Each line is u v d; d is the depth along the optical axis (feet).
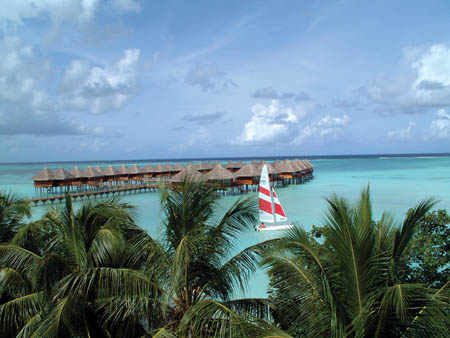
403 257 15.83
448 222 19.31
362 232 12.34
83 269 16.66
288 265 15.37
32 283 17.89
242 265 18.02
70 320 15.53
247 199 19.48
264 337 12.25
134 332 18.34
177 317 17.84
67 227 17.93
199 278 18.12
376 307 12.41
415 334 11.96
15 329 17.39
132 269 17.24
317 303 13.96
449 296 12.30
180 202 18.63
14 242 19.92
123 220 19.33
